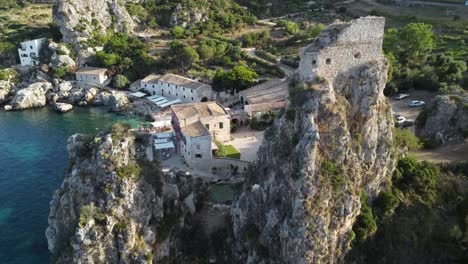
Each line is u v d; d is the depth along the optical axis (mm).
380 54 65875
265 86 144875
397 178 71250
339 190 62156
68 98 164500
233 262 70500
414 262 66000
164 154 115438
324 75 64688
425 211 67938
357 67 65375
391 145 68562
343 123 63125
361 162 65688
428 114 100688
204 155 105688
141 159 74000
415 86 139625
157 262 68750
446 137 94750
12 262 77562
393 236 66125
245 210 70062
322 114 62906
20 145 125312
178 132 114750
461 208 69125
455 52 158875
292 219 61781
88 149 75562
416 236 66125
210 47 183500
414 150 89000
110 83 175125
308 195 61000
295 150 63250
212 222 79625
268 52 186875
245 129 130125
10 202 95250
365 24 64062
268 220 66000
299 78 67375
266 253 65562
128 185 66500
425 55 157875
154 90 163875
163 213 72062
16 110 156750
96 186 67688
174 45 179750
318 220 60875
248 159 108312
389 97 136625
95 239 64562
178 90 154625
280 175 65500
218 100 150750
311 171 61375
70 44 187750
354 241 65062
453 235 66688
